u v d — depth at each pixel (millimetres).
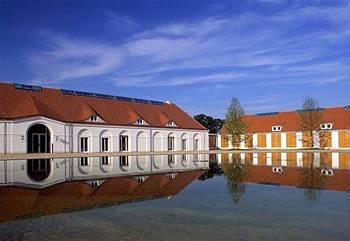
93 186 16875
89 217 10477
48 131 54188
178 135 74812
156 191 15391
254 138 95250
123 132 64062
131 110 69062
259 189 16094
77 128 57375
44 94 58969
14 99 54125
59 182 18375
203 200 13250
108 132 61750
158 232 9062
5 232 8945
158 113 74625
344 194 14664
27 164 32500
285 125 91562
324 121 86500
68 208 11680
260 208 11859
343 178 20344
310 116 85312
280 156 49000
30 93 57188
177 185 17375
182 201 13031
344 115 85062
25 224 9664
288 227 9586
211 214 10945
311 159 40781
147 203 12633
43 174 22938
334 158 42875
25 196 13914
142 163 34375
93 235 8773
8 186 16891
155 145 69688
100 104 65500
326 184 17812
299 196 14227
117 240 8430
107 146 61750
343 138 82812
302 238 8680
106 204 12383
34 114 52219
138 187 16625
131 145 65125
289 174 22812
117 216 10617
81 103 62344
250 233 9039
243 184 17797
